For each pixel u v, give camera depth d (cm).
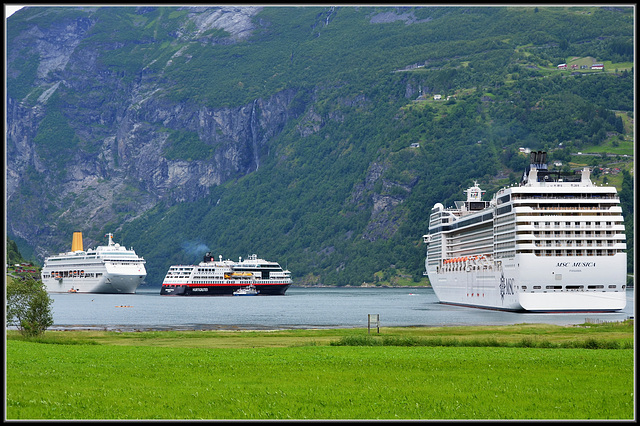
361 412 7988
